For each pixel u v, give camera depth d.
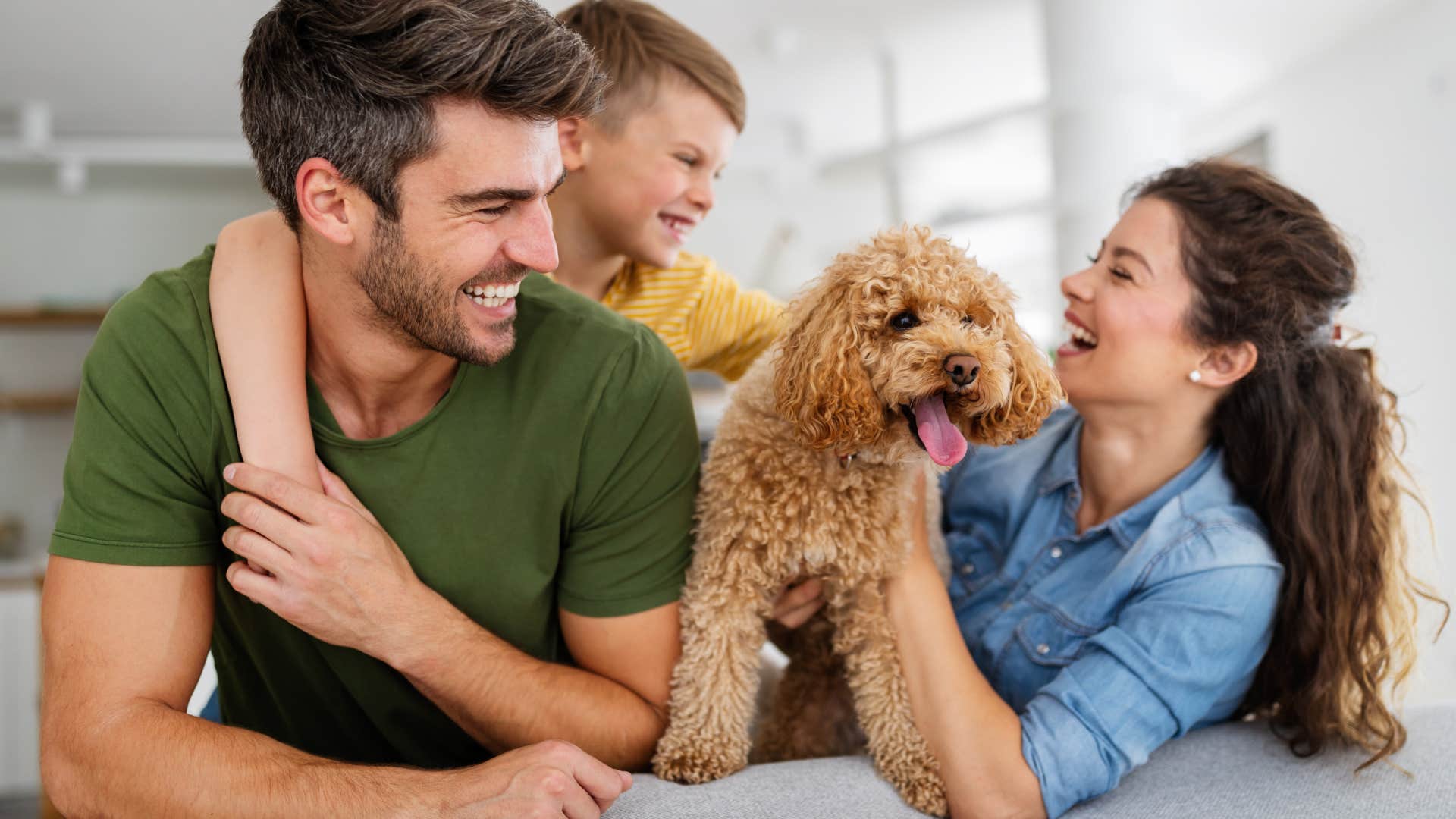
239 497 1.02
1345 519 1.29
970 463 1.61
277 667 1.21
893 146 3.90
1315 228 1.34
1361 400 1.34
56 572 1.04
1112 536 1.40
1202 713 1.22
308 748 1.28
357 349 1.09
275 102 0.99
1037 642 1.36
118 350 1.07
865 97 4.26
